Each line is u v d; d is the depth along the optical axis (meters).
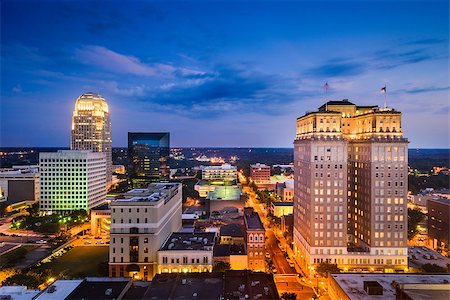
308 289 140.25
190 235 175.88
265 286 106.06
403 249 158.25
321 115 163.25
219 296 98.44
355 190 176.88
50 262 167.62
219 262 150.12
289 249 197.88
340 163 160.62
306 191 167.62
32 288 125.19
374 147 159.75
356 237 175.62
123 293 103.06
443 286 92.62
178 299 96.75
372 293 100.56
